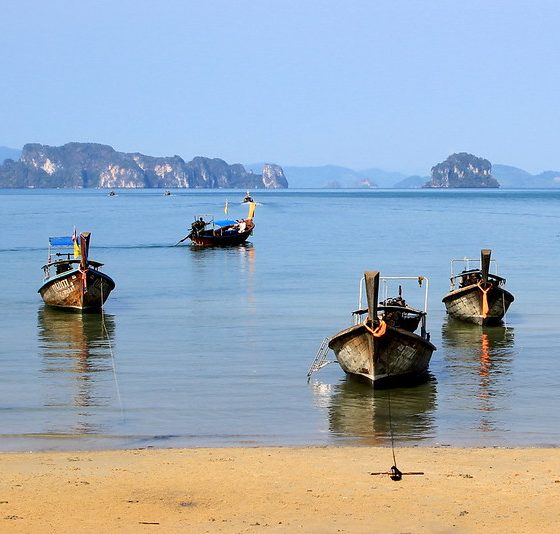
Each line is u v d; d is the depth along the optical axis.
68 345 44.38
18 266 82.31
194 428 29.08
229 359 40.88
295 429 28.98
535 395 33.88
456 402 32.75
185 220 167.50
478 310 50.22
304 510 19.94
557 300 59.72
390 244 107.75
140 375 37.44
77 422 29.78
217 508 20.12
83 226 146.88
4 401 32.72
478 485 21.66
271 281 70.88
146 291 65.44
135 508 20.11
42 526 18.98
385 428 29.06
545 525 19.00
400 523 19.12
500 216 181.75
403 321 39.81
